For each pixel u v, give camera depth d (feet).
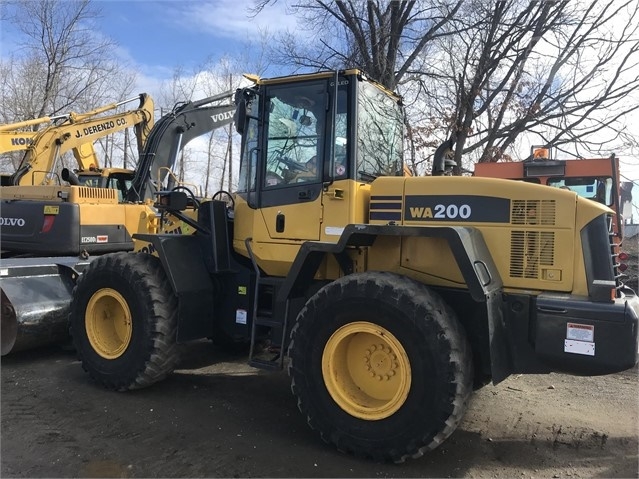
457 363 10.28
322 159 13.26
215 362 18.06
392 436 10.66
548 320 10.54
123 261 15.05
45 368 16.87
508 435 12.46
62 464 10.62
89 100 79.41
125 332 15.12
